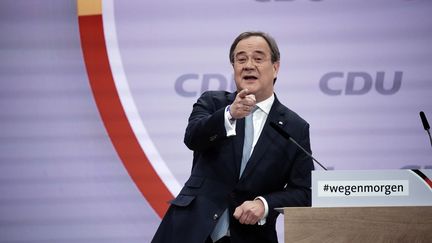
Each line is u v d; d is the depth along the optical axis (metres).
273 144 10.58
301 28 15.91
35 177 15.60
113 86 15.74
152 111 15.77
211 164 10.55
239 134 10.66
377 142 15.73
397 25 15.90
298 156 10.70
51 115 15.65
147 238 15.57
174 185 15.67
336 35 15.88
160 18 15.91
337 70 15.84
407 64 15.85
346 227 8.57
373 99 15.78
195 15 15.94
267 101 10.95
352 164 15.70
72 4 15.80
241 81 10.69
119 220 15.57
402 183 8.84
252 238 10.20
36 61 15.72
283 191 10.38
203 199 10.30
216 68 15.86
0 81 15.68
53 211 15.56
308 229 8.58
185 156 15.74
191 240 10.01
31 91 15.69
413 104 15.77
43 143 15.62
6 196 15.57
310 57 15.86
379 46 15.87
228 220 10.29
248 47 10.67
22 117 15.66
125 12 15.87
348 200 8.80
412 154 15.70
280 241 15.61
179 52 15.88
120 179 15.62
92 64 15.73
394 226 8.58
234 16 15.92
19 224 15.55
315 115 15.77
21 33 15.77
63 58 15.72
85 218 15.57
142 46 15.84
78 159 15.62
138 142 15.69
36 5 15.81
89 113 15.68
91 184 15.59
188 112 15.80
